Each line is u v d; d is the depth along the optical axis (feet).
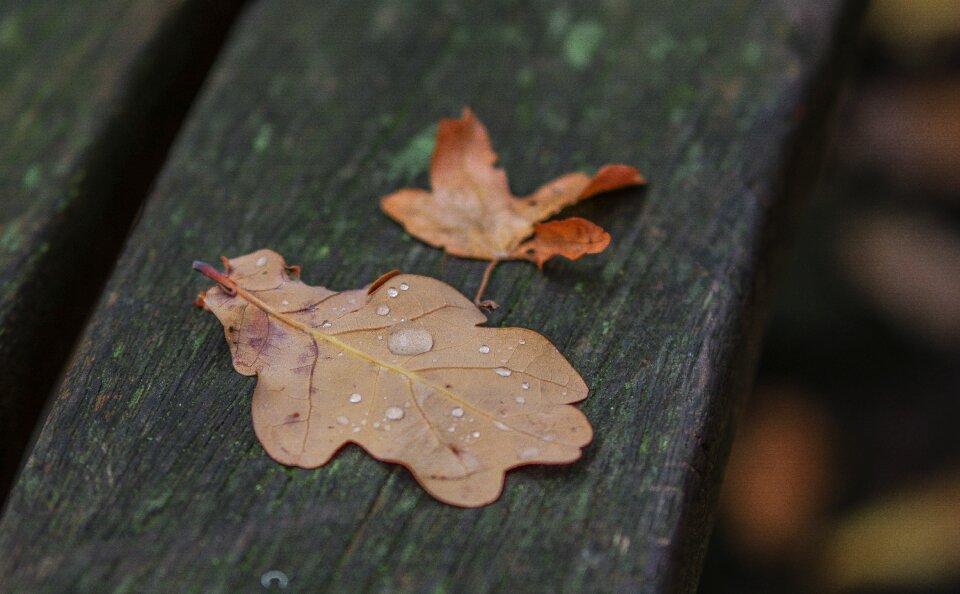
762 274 1.96
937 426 2.92
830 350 3.00
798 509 2.83
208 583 1.69
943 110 3.29
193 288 1.88
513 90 2.08
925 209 3.12
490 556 1.71
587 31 2.14
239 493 1.73
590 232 1.86
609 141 2.02
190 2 2.17
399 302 1.81
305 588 1.69
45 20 2.15
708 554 2.78
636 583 1.70
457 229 1.92
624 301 1.87
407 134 2.03
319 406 1.77
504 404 1.76
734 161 2.00
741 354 1.88
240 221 1.94
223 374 1.80
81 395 1.79
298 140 2.02
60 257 1.97
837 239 3.04
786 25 2.13
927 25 3.40
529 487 1.74
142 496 1.73
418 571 1.70
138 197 2.10
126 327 1.84
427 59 2.12
